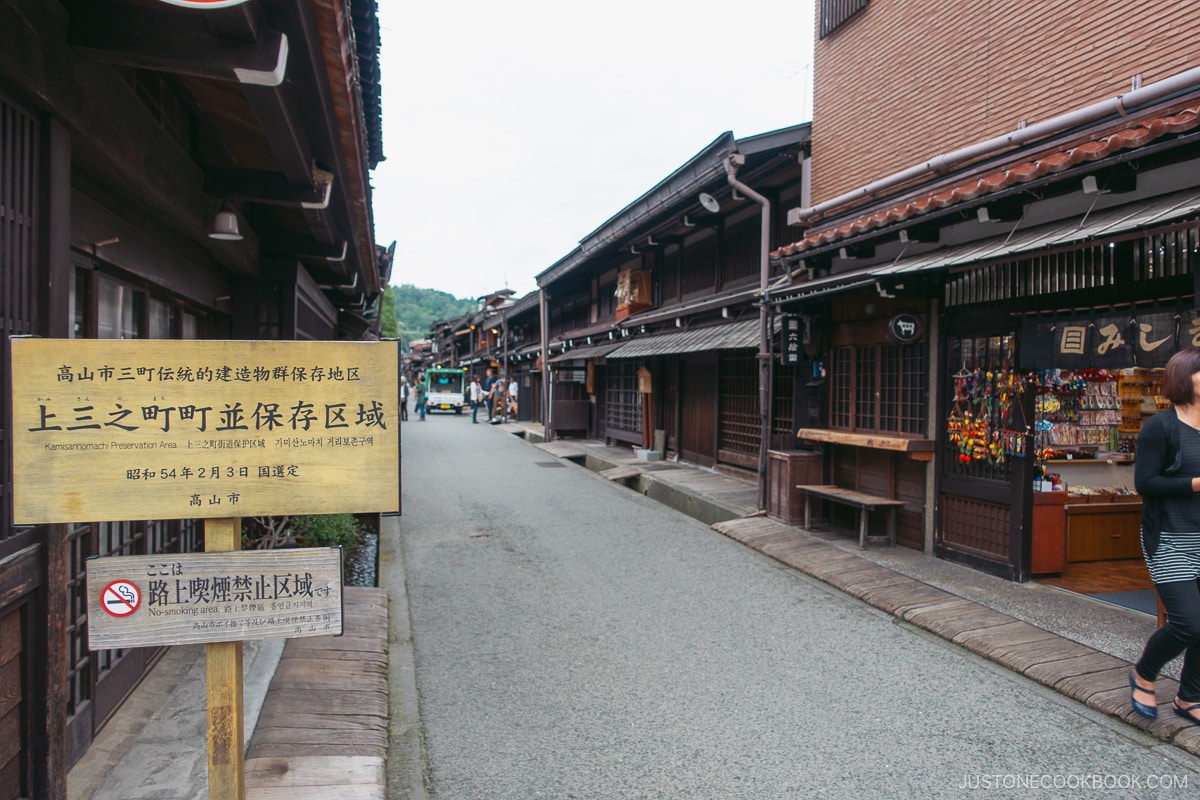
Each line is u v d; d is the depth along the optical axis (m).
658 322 14.64
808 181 10.08
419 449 19.11
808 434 8.83
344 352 2.59
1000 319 6.32
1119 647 4.84
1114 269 5.18
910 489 7.68
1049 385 6.98
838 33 9.52
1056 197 5.77
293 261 6.86
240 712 2.60
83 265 3.53
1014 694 4.34
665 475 13.30
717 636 5.39
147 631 2.48
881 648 5.11
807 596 6.37
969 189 5.91
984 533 6.75
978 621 5.38
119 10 2.72
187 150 4.59
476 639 5.36
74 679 3.45
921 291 7.01
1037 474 6.78
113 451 2.47
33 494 2.42
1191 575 3.59
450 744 3.83
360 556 8.13
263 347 2.54
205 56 2.73
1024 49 6.70
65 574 2.92
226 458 2.53
